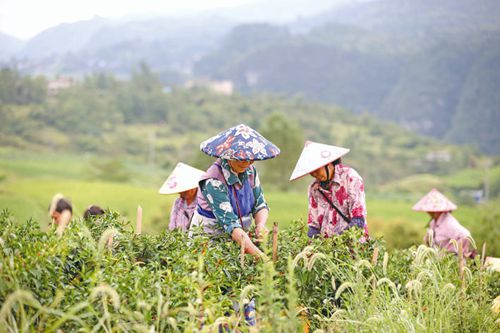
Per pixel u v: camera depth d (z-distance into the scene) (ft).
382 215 238.68
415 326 19.62
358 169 615.98
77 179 371.35
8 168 377.30
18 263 16.90
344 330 19.57
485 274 25.25
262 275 17.08
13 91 636.48
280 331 16.14
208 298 18.63
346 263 21.38
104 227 22.29
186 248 20.75
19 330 15.12
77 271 19.29
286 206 240.12
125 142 641.81
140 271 18.25
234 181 22.57
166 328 17.60
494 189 498.28
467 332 21.54
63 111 638.94
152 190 265.54
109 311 17.03
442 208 33.42
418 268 23.08
